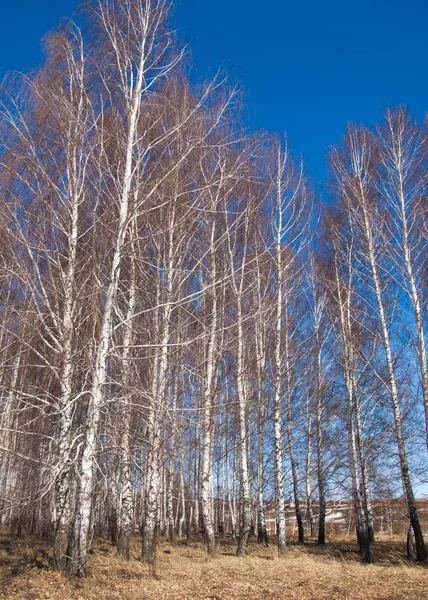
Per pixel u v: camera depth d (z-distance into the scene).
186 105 11.66
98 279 10.15
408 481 14.34
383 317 15.38
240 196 15.59
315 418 21.86
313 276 20.27
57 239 11.07
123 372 11.05
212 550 14.24
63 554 9.41
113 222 10.65
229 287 16.19
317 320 21.19
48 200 10.63
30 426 12.98
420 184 15.55
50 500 10.71
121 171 11.03
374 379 18.08
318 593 8.63
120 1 11.38
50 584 8.36
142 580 9.32
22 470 13.64
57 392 12.02
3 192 10.14
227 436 22.11
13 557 11.26
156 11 11.52
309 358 20.89
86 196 11.30
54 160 10.84
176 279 13.29
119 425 11.62
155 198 11.42
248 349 18.08
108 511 18.50
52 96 10.65
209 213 14.15
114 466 13.69
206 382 14.87
